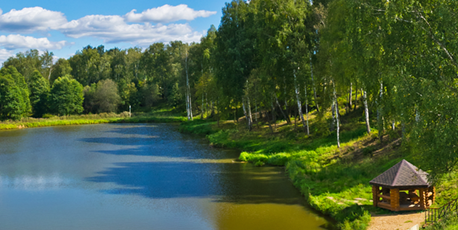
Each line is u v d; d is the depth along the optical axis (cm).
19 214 1998
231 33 4572
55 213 2006
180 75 8006
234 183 2567
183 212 1978
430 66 1479
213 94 5934
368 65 2134
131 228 1764
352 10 1888
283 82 3888
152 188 2492
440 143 1255
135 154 3984
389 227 1439
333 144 3334
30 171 3131
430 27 1548
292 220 1788
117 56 13525
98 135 6075
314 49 3553
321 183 2325
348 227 1539
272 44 3550
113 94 10769
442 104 1273
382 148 2766
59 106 10044
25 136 6053
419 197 1619
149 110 10938
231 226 1742
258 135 4444
